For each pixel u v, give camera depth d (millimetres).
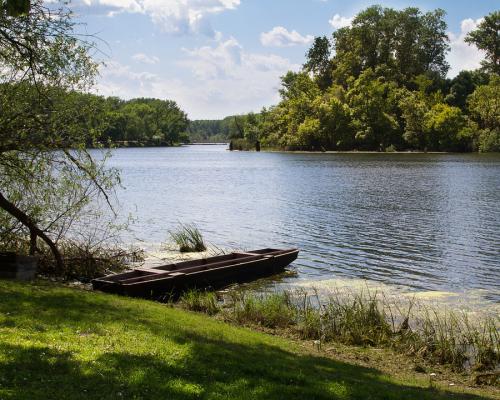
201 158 110000
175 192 46719
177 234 24078
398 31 135000
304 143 120500
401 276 18891
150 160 103938
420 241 25156
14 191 15312
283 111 131375
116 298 13023
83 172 15898
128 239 24766
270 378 7684
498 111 109562
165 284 15750
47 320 9461
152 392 6574
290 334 12555
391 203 38469
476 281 18172
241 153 129500
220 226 29422
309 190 47406
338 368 9312
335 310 13461
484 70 131875
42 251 17281
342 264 20844
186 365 7664
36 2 13156
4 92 13969
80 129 15039
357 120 114000
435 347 11500
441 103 116812
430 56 137375
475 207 36031
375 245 24344
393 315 14219
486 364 10891
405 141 115250
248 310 13648
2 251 15281
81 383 6645
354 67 132250
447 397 8367
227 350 8891
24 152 14492
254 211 35094
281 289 17078
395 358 11203
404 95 117625
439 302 15594
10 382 6461
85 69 14445
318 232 27625
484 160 87125
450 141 110688
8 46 13445
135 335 9109
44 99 14125
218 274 17375
